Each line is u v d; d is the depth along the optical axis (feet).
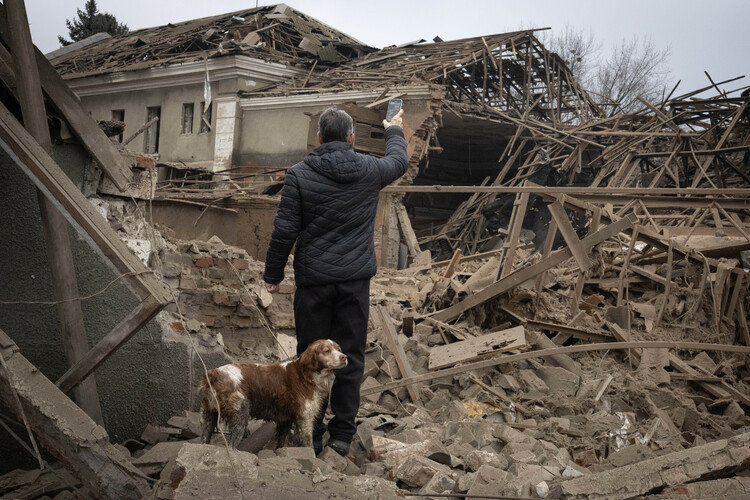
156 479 11.34
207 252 21.26
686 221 41.81
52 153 13.41
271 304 21.91
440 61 80.53
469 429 15.03
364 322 12.88
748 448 10.47
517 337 20.36
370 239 12.82
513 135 86.43
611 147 77.15
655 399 20.48
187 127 88.69
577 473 11.66
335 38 105.91
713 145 75.56
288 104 77.51
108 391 14.48
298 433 11.78
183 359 15.29
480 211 78.59
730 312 26.91
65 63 107.96
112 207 15.12
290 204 12.17
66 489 11.93
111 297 14.53
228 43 85.66
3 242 13.75
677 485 10.12
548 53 91.76
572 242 24.34
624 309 24.67
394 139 13.67
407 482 11.70
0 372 10.05
